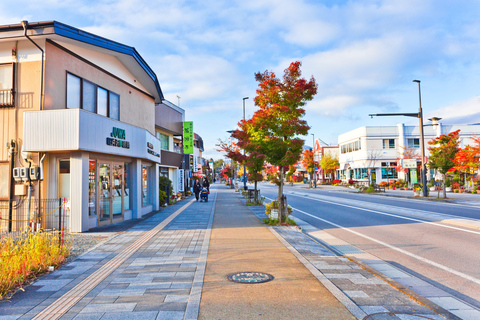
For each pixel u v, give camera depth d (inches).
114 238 382.6
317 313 168.1
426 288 221.9
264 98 501.4
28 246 272.1
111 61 572.7
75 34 448.8
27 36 421.1
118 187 528.1
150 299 191.3
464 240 374.0
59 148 411.5
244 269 249.1
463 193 1162.6
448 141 1124.5
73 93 478.0
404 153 1694.1
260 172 870.4
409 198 1031.6
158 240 369.7
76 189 422.6
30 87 432.1
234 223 501.4
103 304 184.7
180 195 1093.8
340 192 1476.4
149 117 757.9
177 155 1167.6
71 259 287.6
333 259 282.0
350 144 2063.2
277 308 174.6
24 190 421.1
